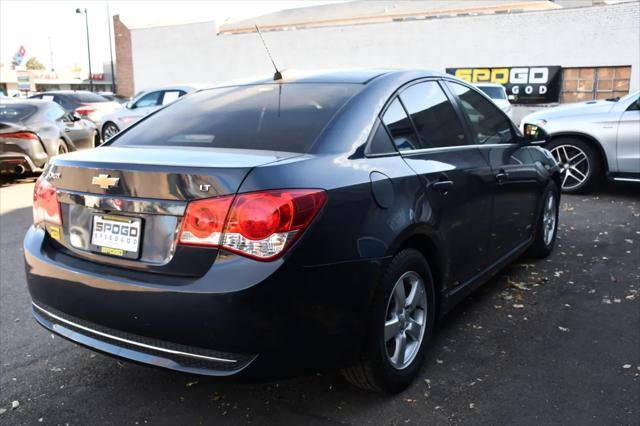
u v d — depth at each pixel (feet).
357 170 8.48
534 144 14.98
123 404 9.32
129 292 7.70
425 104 11.00
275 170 7.55
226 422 8.77
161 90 48.83
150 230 7.81
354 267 7.97
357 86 10.02
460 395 9.29
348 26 82.07
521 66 70.95
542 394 9.25
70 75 239.71
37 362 10.80
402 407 9.01
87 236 8.49
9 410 9.16
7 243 19.49
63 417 8.97
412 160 9.75
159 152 8.68
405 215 8.88
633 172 23.90
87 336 8.43
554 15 68.13
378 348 8.59
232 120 9.87
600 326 11.79
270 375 7.47
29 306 13.65
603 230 19.45
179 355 7.62
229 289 7.13
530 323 12.02
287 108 9.78
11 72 232.12
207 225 7.33
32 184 33.30
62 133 33.45
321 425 8.61
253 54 92.12
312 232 7.49
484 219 11.77
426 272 9.68
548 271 15.30
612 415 8.63
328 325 7.77
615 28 65.05
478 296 13.60
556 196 16.76
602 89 67.36
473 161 11.50
